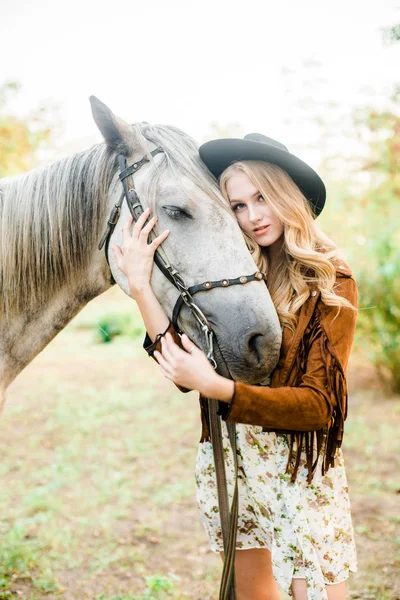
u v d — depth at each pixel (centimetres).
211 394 135
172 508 342
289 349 151
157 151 160
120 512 334
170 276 153
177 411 575
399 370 573
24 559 269
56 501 345
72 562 274
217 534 172
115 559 278
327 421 141
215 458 159
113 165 166
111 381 728
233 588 159
